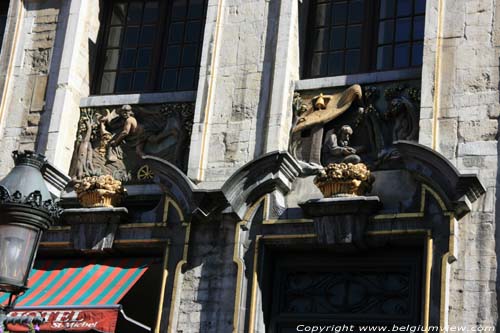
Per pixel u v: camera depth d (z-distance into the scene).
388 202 20.00
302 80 21.95
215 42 22.41
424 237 19.09
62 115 22.86
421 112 20.14
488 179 19.28
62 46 23.83
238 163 21.22
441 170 18.92
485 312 18.31
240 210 20.39
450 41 20.62
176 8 24.36
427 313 18.34
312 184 20.83
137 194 22.02
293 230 20.06
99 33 24.56
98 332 20.12
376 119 21.00
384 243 19.50
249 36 22.34
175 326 20.05
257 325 19.73
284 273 20.42
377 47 22.19
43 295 20.77
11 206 14.73
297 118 21.62
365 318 19.55
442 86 20.30
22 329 19.73
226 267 20.23
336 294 19.97
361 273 19.95
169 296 20.28
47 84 23.58
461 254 18.81
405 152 19.28
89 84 23.95
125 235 21.22
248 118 21.56
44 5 24.48
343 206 19.55
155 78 23.77
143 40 24.30
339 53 22.47
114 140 22.83
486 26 20.53
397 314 19.38
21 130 23.27
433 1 20.95
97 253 21.45
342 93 21.50
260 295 19.92
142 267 21.06
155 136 22.55
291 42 21.98
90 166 22.80
